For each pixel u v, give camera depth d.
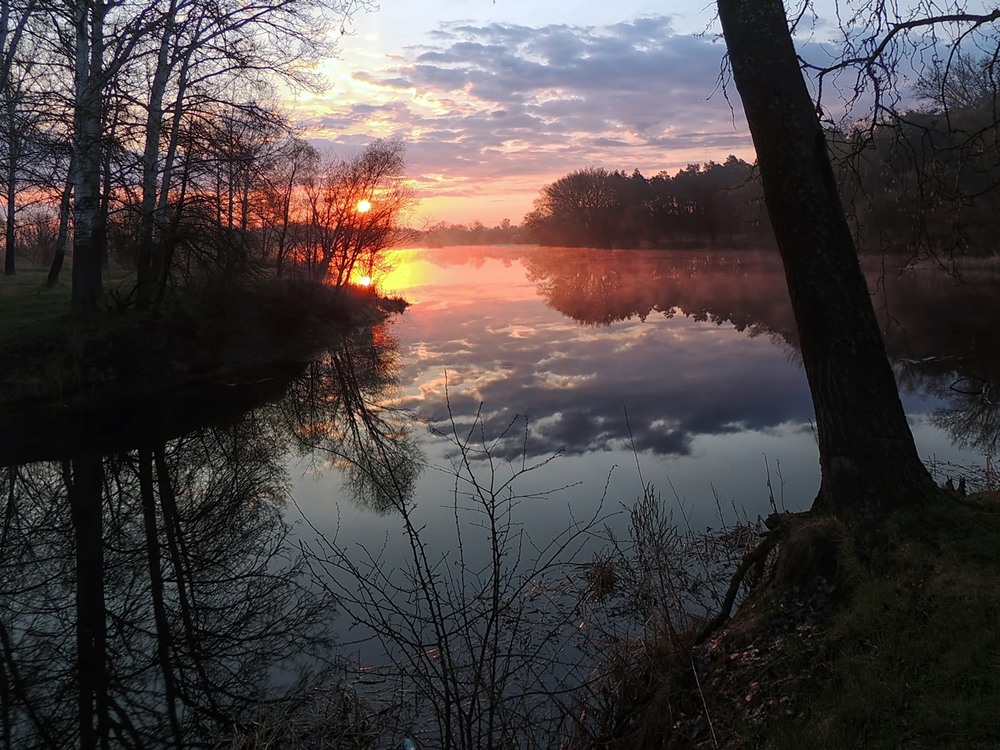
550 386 17.53
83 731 5.57
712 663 4.46
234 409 16.72
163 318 18.94
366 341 26.59
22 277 27.28
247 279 21.06
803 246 4.88
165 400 17.27
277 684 5.89
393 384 18.98
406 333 28.81
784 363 19.20
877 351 4.81
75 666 6.61
